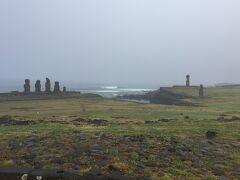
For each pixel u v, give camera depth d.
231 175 19.17
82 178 16.67
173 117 46.41
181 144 23.98
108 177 16.67
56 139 24.33
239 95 106.75
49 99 89.56
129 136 25.73
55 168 17.97
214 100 92.88
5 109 62.88
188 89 130.50
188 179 17.80
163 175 17.97
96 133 27.38
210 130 29.12
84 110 58.78
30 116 48.97
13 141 24.48
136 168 18.53
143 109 60.84
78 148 21.66
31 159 19.73
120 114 51.06
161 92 133.62
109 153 20.69
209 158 21.69
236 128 32.25
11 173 17.12
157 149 22.41
